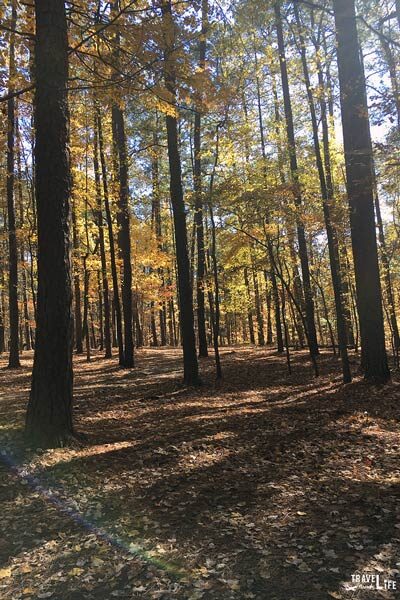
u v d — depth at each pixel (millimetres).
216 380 14328
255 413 9609
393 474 5859
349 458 6551
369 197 11461
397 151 7832
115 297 18516
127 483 5859
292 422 8664
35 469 6102
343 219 11984
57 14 6645
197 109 7148
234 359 19828
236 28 10641
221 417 9336
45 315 7000
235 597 3502
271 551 4137
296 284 19234
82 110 15078
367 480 5707
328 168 14477
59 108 6941
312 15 12367
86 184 19438
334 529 4488
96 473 6148
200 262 20781
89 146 18109
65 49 6785
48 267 6980
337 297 12164
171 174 13289
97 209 20719
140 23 6133
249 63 13617
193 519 4848
